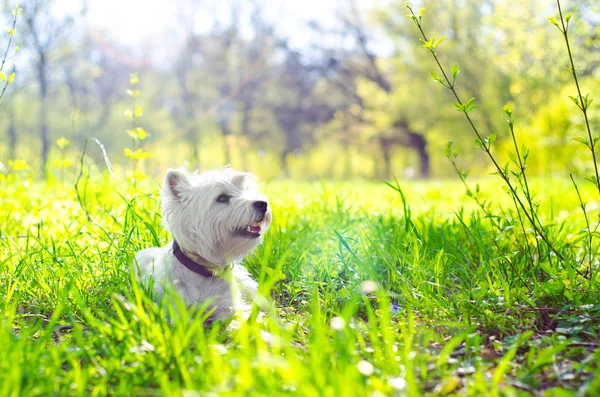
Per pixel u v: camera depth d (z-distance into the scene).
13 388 2.66
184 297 4.37
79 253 5.31
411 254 5.47
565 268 4.62
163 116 49.59
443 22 42.47
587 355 3.33
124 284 4.56
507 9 26.98
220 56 50.38
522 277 4.82
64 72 42.28
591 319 3.82
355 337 3.67
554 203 11.99
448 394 2.83
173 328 3.66
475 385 2.76
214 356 2.86
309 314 4.39
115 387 3.00
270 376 2.72
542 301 4.29
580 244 6.22
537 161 24.38
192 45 46.72
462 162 54.62
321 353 2.94
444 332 3.89
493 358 3.34
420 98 44.06
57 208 7.49
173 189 4.63
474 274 4.84
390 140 56.50
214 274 4.57
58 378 2.89
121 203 8.02
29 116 44.41
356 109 58.34
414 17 4.43
